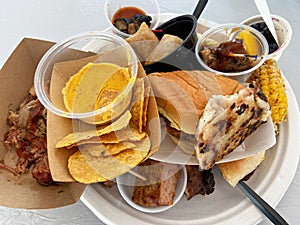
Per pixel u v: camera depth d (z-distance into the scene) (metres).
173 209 0.27
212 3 0.37
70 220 0.27
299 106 0.32
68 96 0.27
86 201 0.26
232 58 0.28
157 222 0.26
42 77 0.27
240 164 0.27
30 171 0.27
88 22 0.35
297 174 0.29
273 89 0.29
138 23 0.31
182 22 0.30
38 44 0.29
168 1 0.37
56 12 0.36
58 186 0.27
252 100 0.25
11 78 0.29
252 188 0.27
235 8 0.36
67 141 0.24
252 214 0.26
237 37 0.30
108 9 0.33
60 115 0.26
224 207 0.27
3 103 0.29
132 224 0.26
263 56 0.29
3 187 0.26
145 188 0.26
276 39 0.31
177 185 0.27
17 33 0.35
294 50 0.34
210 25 0.33
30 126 0.29
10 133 0.28
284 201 0.28
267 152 0.28
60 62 0.28
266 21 0.30
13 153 0.28
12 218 0.27
